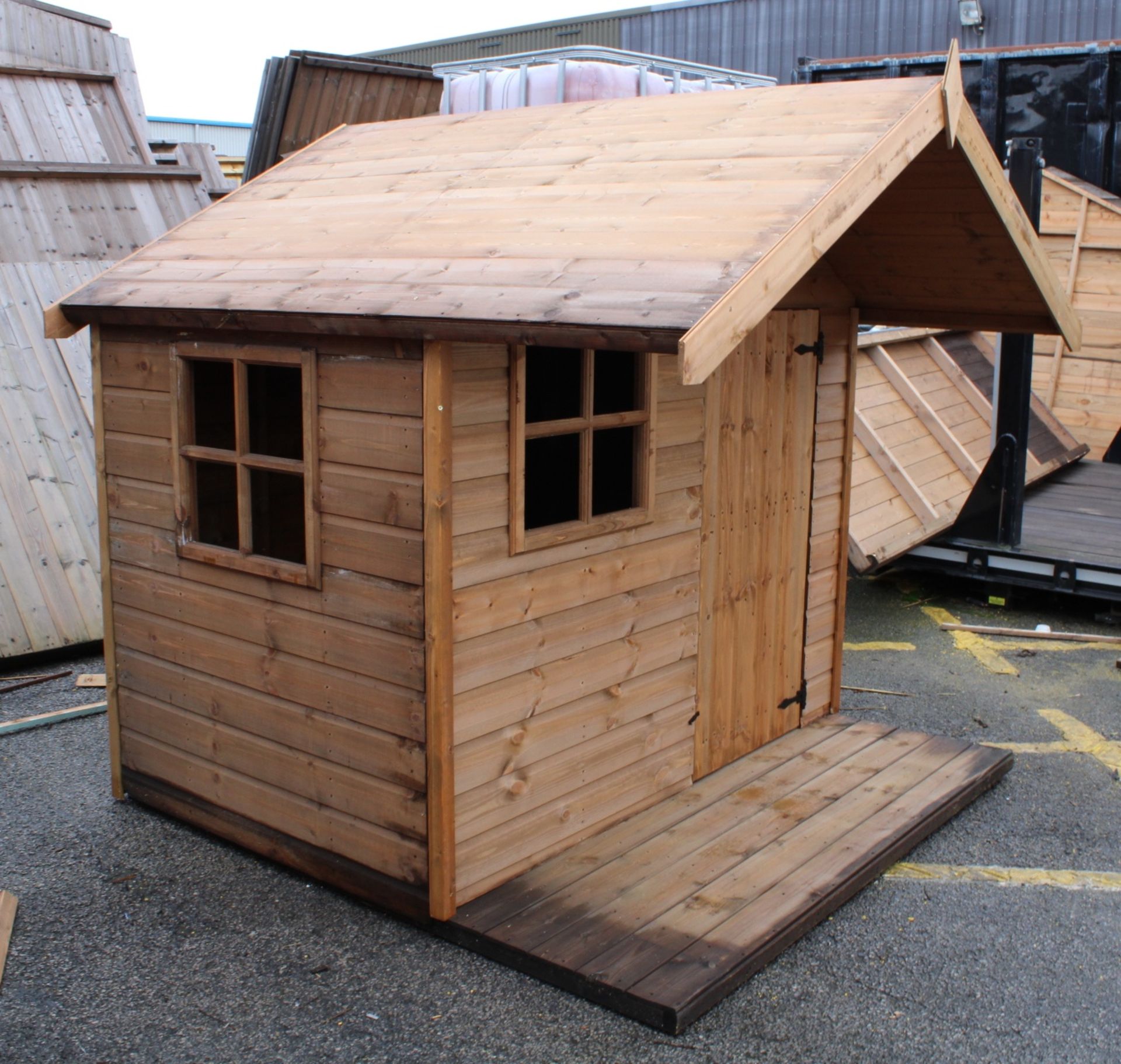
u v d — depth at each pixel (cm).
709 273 316
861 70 1123
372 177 478
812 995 356
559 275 342
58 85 912
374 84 777
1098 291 1127
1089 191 1111
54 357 729
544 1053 326
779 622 524
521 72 762
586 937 365
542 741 404
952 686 652
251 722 430
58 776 516
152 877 425
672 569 448
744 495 484
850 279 529
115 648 479
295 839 423
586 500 404
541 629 395
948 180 426
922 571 893
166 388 434
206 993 354
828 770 498
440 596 357
